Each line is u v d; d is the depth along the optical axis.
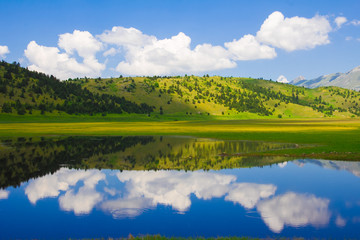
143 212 20.50
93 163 39.28
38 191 25.94
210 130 107.75
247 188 26.16
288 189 25.67
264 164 37.28
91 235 16.64
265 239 15.34
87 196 24.34
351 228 17.14
